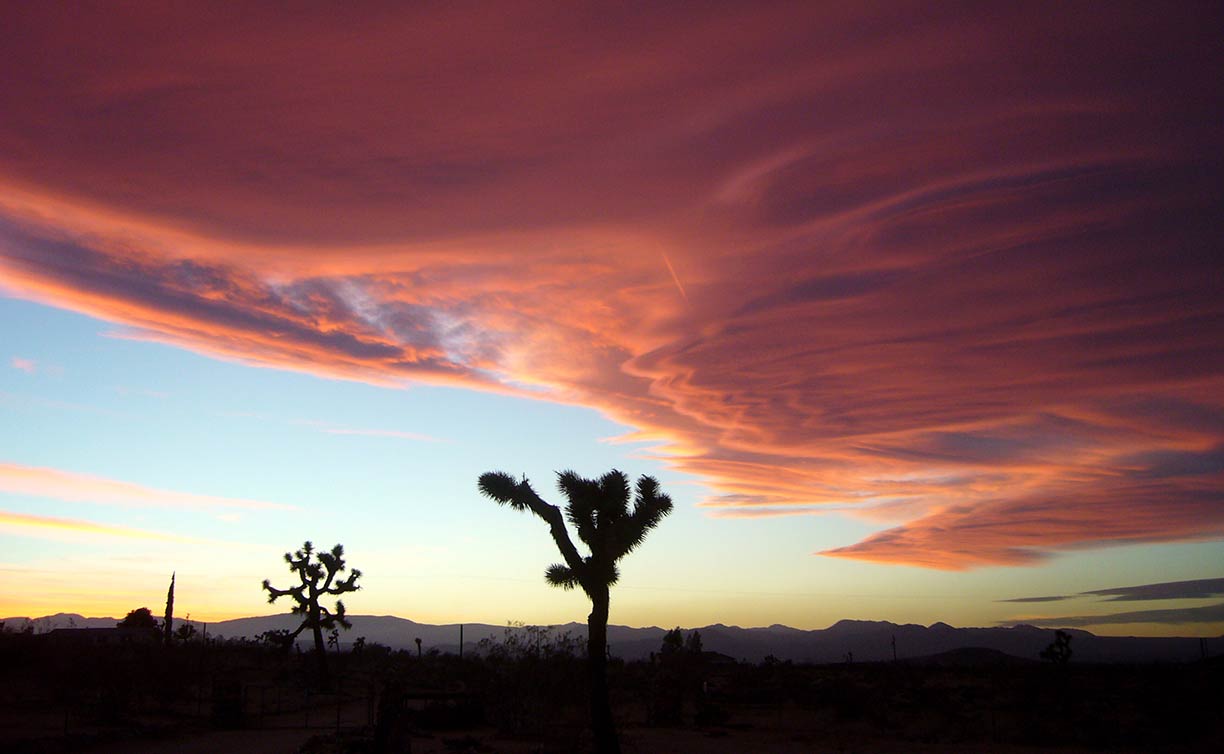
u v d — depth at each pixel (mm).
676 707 39250
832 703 45531
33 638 46156
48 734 29109
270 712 40719
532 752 27219
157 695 39719
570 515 25516
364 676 58531
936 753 29516
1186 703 36344
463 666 50875
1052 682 42375
